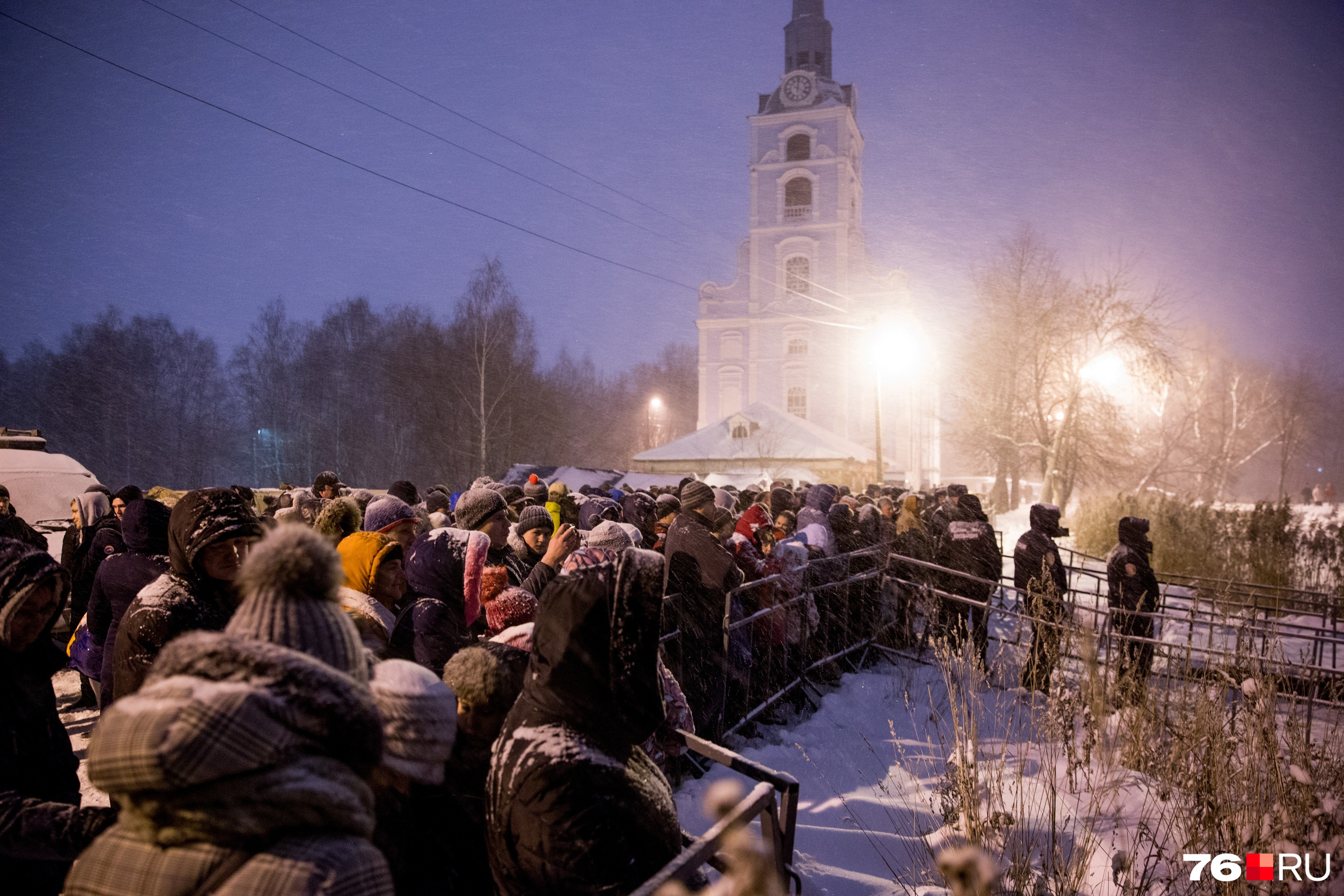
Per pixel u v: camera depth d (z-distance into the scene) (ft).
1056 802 11.67
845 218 170.50
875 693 20.08
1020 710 16.33
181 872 3.14
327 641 3.74
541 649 6.07
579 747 5.82
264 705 3.19
